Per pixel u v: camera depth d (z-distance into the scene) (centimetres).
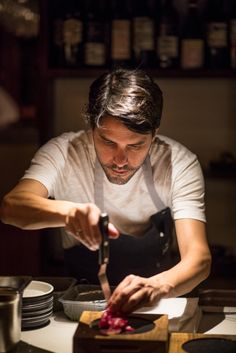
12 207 204
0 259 380
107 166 207
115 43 336
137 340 156
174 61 345
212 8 348
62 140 239
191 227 217
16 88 532
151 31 337
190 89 369
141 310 193
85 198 241
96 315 175
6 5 383
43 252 361
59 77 351
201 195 228
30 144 407
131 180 234
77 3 347
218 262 347
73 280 216
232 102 367
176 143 238
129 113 192
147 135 198
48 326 191
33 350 171
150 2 348
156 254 251
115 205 241
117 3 345
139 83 200
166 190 236
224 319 197
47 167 229
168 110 371
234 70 338
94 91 204
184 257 207
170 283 189
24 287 177
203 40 341
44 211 196
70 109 374
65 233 254
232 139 369
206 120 370
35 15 387
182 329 184
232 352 161
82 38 345
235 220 374
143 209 242
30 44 514
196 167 233
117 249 250
